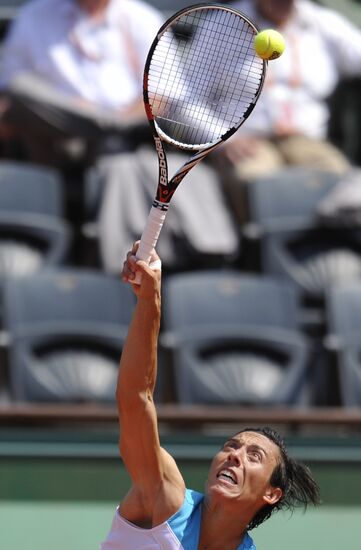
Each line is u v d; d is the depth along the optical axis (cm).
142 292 1258
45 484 2272
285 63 3188
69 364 2642
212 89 1550
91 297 2744
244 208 3070
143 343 1262
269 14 3184
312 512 2283
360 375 2725
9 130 3050
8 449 2277
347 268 3017
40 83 3036
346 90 3453
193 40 1564
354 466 2312
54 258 2934
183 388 2648
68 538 2242
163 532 1271
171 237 2938
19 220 2925
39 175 2998
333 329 2775
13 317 2656
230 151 3116
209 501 1303
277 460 1325
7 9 3428
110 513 2266
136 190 2938
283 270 3003
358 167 3484
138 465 1282
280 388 2684
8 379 2625
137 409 1262
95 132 3034
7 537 2230
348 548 2262
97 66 3056
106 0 3062
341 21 3288
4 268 2861
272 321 2788
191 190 2991
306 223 3038
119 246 2873
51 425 2462
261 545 2255
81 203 3141
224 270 3019
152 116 1292
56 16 3067
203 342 2703
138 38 3091
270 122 3161
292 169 3102
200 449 2314
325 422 2389
